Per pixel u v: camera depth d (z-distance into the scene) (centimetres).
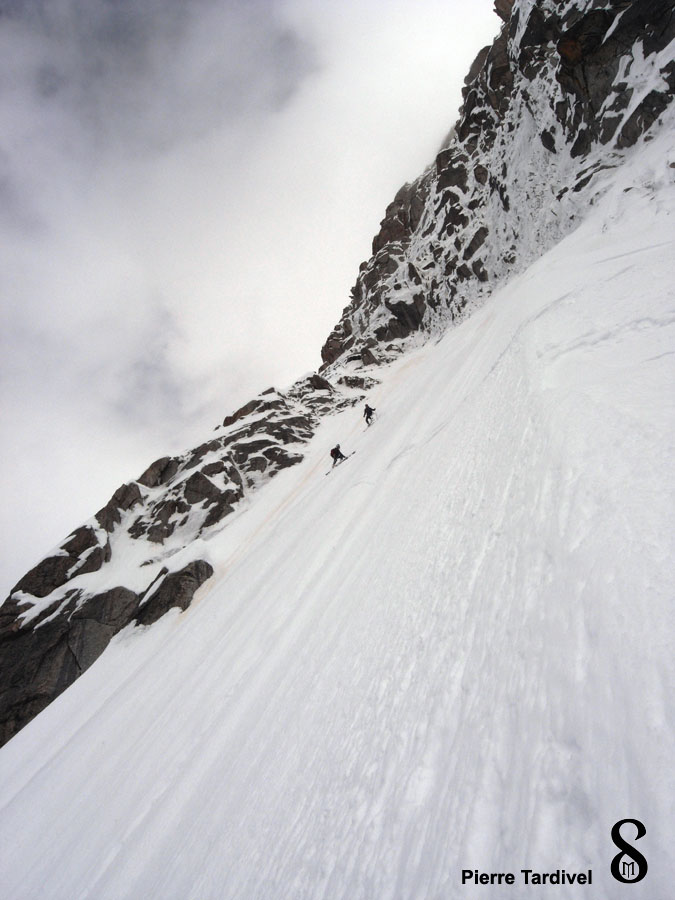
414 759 341
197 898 499
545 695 254
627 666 212
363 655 599
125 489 3841
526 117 3012
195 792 786
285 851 414
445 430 1170
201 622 1923
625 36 1991
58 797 1422
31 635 2800
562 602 288
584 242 1616
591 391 481
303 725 605
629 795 178
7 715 2473
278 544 2083
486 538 497
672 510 258
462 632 409
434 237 5197
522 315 1266
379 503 1250
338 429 4059
